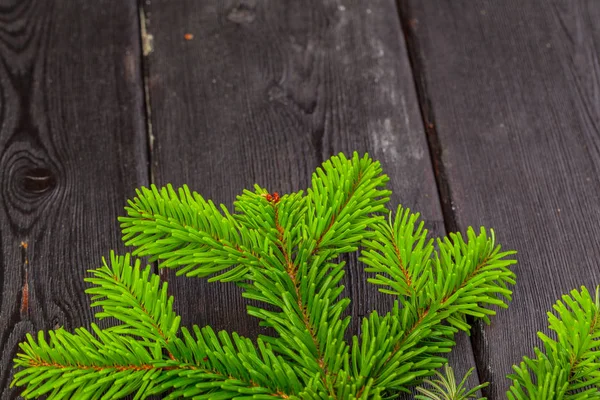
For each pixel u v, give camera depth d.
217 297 0.56
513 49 0.62
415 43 0.63
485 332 0.55
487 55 0.62
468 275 0.52
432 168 0.59
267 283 0.51
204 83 0.61
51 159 0.59
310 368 0.49
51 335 0.50
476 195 0.59
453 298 0.51
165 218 0.51
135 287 0.51
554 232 0.58
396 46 0.62
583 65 0.62
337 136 0.60
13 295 0.56
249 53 0.62
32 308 0.56
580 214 0.58
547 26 0.63
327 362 0.50
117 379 0.50
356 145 0.60
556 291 0.56
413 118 0.60
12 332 0.55
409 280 0.52
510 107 0.61
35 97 0.60
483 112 0.61
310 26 0.63
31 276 0.56
